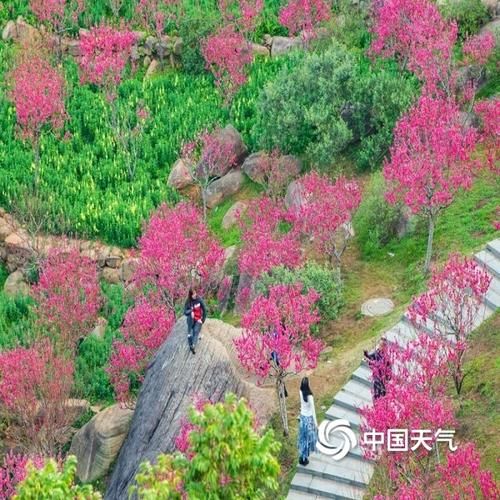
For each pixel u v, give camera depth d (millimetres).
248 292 35562
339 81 42656
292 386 29203
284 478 25453
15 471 29234
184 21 53719
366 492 23812
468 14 45438
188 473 15180
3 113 50625
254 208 38094
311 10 50969
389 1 44344
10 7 57969
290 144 42938
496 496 18844
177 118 49000
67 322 38031
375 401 22547
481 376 25547
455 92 41125
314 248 36469
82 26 57531
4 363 33188
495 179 33844
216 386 28016
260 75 49812
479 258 30656
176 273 35219
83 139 49656
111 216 44156
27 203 45656
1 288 45156
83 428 32844
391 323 30594
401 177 31312
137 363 33281
